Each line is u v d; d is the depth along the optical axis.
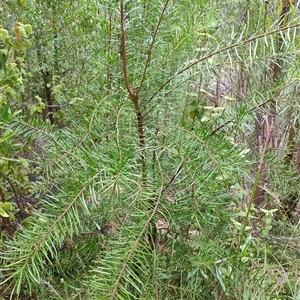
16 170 1.32
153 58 0.95
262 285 0.94
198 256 0.89
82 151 0.85
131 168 0.83
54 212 0.76
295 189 1.24
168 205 0.83
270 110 1.15
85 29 1.74
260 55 0.88
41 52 1.94
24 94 1.76
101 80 1.20
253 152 1.20
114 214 0.92
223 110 1.10
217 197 0.83
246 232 1.21
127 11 0.94
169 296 0.92
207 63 0.90
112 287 0.67
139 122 0.94
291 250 1.27
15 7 1.49
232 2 1.14
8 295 1.04
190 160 0.80
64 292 1.02
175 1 0.96
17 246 0.79
